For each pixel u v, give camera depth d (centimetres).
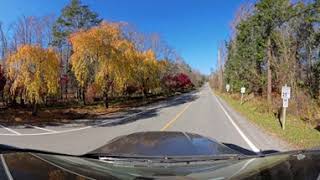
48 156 269
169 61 9006
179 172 266
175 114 3225
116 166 299
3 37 4803
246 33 4628
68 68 5500
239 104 4581
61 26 6038
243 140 1553
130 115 3262
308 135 1653
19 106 4169
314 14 3066
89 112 3678
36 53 2973
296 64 3116
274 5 3141
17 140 1683
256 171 222
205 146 393
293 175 197
